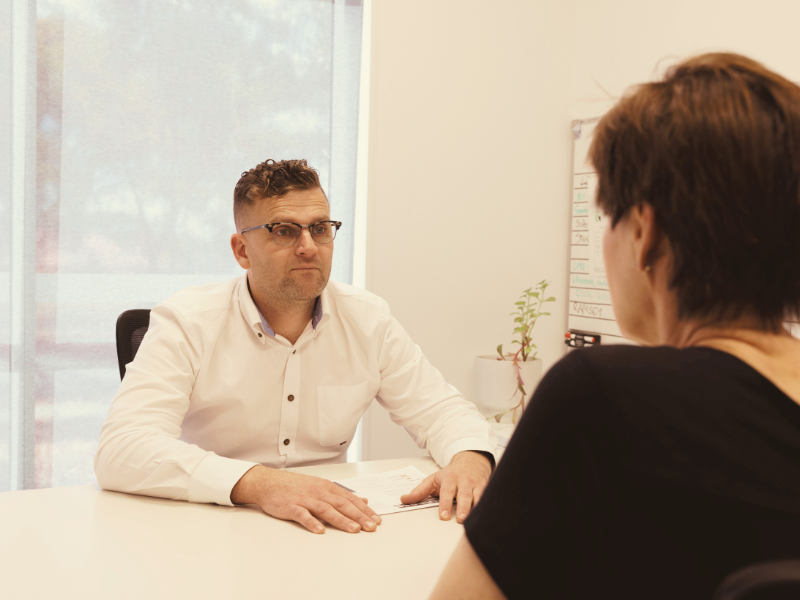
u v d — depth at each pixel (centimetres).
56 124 247
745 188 46
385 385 176
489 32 304
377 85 283
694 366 47
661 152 49
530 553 46
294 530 107
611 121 54
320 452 173
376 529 109
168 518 111
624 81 292
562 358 50
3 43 239
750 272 48
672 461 43
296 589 86
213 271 273
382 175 287
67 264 252
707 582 42
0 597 82
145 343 154
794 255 48
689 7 261
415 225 294
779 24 227
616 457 45
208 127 270
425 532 108
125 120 257
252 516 113
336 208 291
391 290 290
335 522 108
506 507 47
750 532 41
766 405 45
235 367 161
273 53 277
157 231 264
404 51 288
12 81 241
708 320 51
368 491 130
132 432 129
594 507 45
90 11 250
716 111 47
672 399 45
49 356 250
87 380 256
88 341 256
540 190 319
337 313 175
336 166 290
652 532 43
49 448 251
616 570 44
